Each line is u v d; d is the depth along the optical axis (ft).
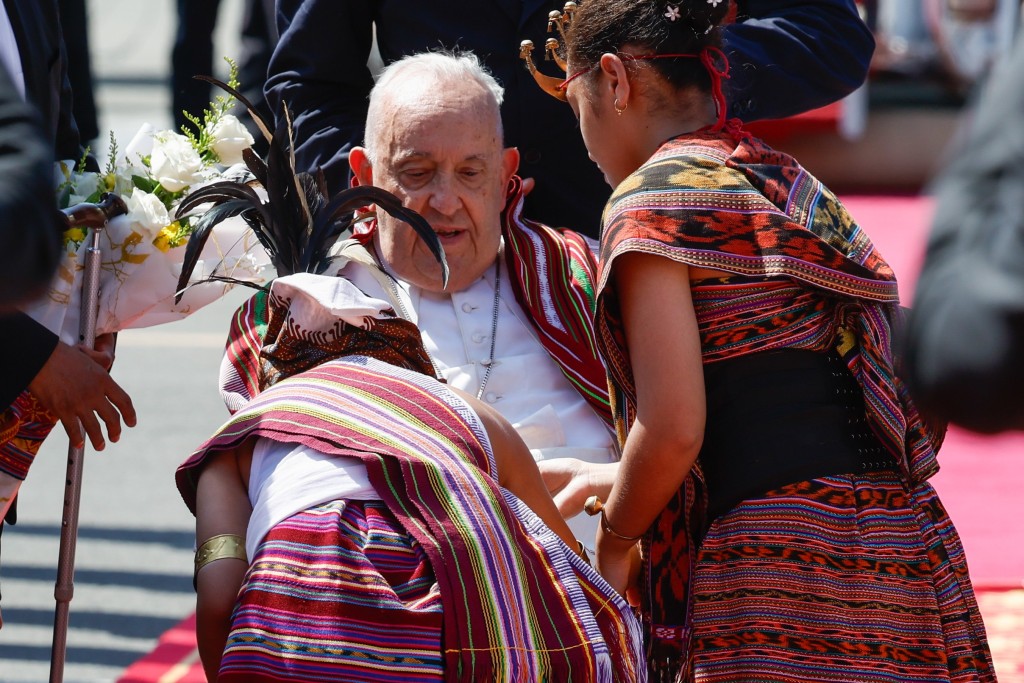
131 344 90.89
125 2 258.57
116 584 54.49
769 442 25.81
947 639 26.08
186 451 70.18
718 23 27.35
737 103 34.14
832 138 135.23
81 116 54.44
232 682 21.59
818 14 38.58
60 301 31.07
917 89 136.26
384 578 22.58
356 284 34.58
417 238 33.37
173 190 33.14
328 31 38.47
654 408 25.54
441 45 37.65
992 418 14.52
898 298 26.78
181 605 52.70
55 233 17.40
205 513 24.31
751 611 25.62
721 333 25.93
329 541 22.56
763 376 25.99
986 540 57.06
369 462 23.39
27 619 50.83
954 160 15.29
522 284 34.47
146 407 77.25
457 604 22.38
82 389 30.07
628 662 25.02
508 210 34.88
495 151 33.24
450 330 34.50
